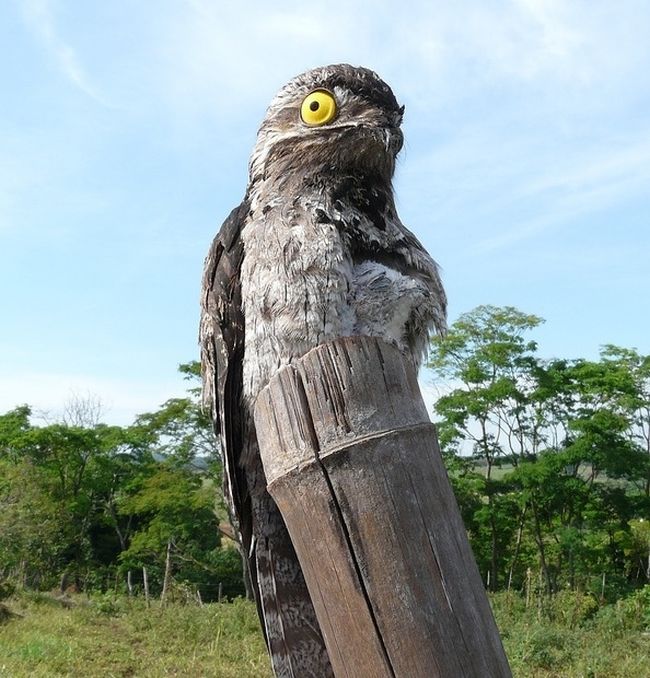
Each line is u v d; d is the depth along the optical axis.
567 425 27.19
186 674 10.97
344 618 1.58
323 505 1.62
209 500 29.47
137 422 31.25
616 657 13.14
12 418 36.84
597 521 26.83
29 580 31.81
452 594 1.54
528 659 12.62
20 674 10.12
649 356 27.48
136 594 28.55
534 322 27.92
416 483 1.62
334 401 1.66
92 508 36.62
